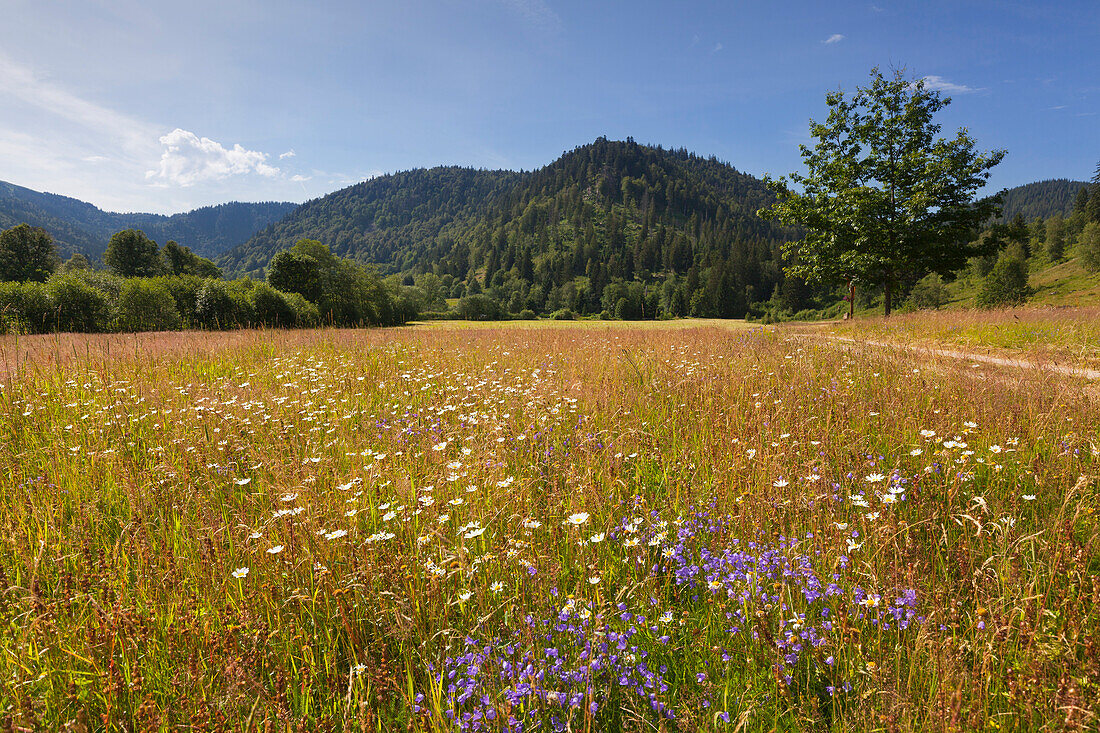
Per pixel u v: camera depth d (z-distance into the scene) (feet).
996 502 10.21
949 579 8.46
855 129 86.94
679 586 8.84
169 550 9.98
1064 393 16.10
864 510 10.28
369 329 57.93
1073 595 7.11
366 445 15.42
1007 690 6.32
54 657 7.57
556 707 6.56
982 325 45.62
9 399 19.81
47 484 12.80
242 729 6.52
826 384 21.50
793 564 8.50
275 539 9.99
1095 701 5.64
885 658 6.92
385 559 9.20
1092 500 10.00
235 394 21.98
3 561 9.61
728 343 36.32
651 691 6.55
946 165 79.56
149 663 7.63
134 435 16.93
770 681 6.97
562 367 27.37
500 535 10.32
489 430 15.81
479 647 7.50
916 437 14.14
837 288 98.07
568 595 8.25
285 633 8.12
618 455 12.97
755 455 12.76
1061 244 383.65
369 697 6.91
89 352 28.81
